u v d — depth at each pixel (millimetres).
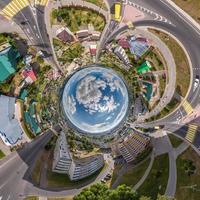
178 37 151750
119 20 149750
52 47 143750
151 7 152625
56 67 142125
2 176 130500
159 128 142375
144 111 143500
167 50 149750
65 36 145250
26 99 137375
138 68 146625
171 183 135875
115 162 136750
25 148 134000
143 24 150750
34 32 143750
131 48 147750
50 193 131000
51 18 146000
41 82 139875
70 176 132375
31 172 132250
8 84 136625
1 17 142750
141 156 137875
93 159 134875
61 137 135750
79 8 148250
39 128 136375
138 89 144875
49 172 133000
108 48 146750
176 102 146000
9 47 139500
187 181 136750
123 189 123688
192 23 153500
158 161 138125
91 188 124562
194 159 139875
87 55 145375
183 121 144250
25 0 145500
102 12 149250
